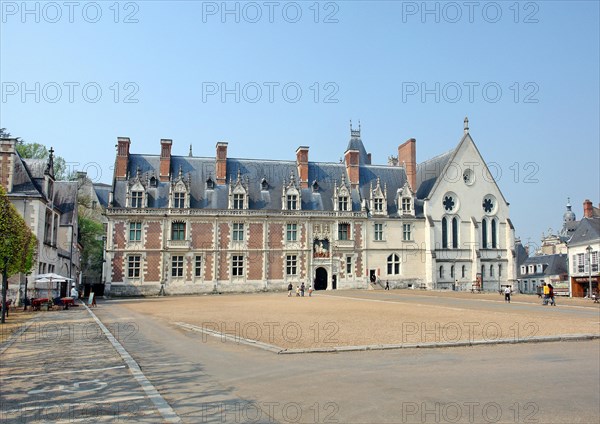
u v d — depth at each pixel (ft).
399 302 139.54
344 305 127.24
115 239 204.13
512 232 240.73
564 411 32.63
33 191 146.30
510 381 40.06
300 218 221.46
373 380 40.06
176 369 44.73
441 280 230.48
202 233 212.23
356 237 226.79
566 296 216.13
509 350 54.39
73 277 202.90
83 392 36.50
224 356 50.96
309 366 45.47
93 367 45.65
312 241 221.87
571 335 62.23
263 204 222.69
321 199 230.27
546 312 102.83
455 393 36.37
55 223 172.04
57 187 207.10
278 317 92.68
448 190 236.63
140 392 36.40
